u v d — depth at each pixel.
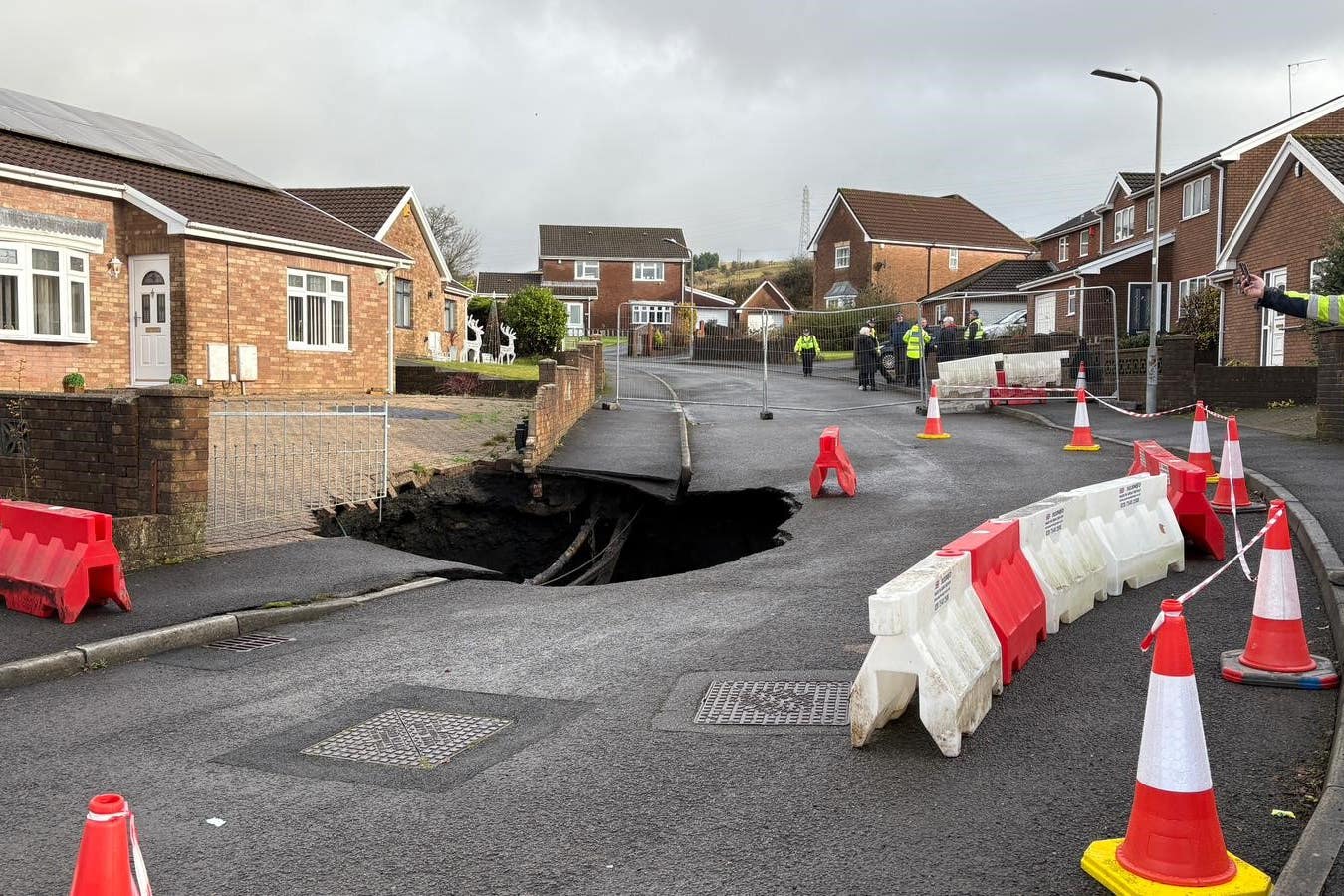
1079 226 46.81
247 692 6.28
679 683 6.09
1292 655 5.66
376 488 12.97
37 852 4.14
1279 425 17.34
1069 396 23.56
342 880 3.84
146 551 9.33
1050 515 6.93
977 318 28.56
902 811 4.23
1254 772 4.49
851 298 59.47
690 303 69.19
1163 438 16.55
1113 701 5.46
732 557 14.20
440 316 36.84
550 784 4.66
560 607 8.38
